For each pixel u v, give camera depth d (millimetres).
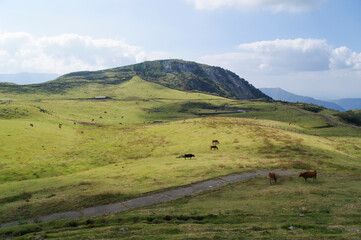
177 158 55500
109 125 142500
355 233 13852
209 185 32469
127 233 15320
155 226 17078
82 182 39125
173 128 99250
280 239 13133
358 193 25266
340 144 76812
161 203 26312
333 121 168375
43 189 36406
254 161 45875
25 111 127688
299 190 26484
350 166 43625
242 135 76062
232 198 25688
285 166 42125
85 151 72625
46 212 25281
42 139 79875
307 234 13922
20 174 49312
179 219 19266
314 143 65500
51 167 55500
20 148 67500
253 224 16625
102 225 18609
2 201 31609
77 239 14469
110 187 34344
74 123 126062
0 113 115438
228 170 39750
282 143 62531
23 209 26469
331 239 12945
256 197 25219
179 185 32656
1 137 73562
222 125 93812
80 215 24125
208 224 17219
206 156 55062
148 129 106000
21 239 15273
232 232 14750
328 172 38562
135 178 38969
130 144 81812
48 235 15852
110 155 68000
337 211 19281
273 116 193375
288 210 20234
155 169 43844
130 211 23797
